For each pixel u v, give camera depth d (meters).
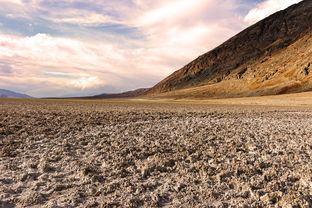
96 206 4.86
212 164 7.56
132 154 8.59
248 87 165.88
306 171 6.90
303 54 164.00
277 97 99.12
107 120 18.62
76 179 6.30
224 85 187.25
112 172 6.74
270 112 35.00
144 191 5.64
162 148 9.48
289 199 5.16
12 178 6.16
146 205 4.93
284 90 133.38
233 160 8.00
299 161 8.04
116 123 17.12
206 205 4.96
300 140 11.76
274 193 5.39
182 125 16.92
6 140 10.34
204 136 12.48
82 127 14.76
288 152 9.31
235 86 176.50
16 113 22.23
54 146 9.64
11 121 16.20
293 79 144.50
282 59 179.88
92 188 5.68
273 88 140.25
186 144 10.44
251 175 6.79
